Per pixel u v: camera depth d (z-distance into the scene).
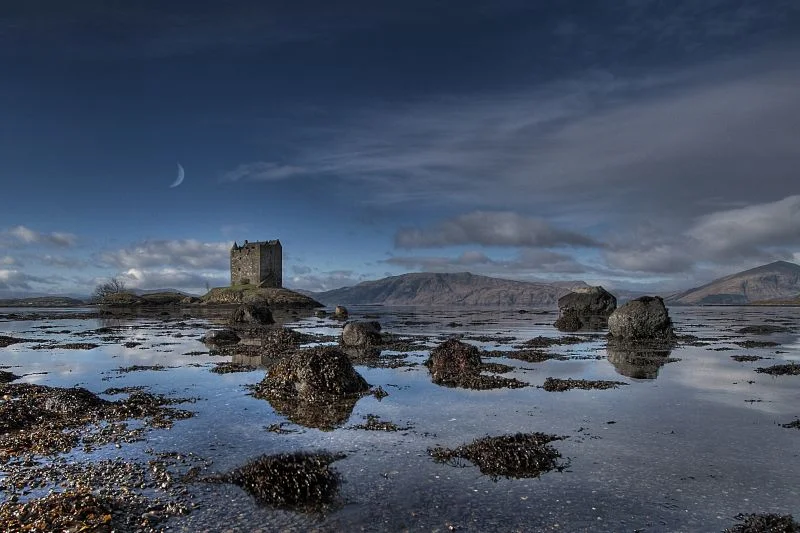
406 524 8.39
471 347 25.08
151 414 15.91
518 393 18.72
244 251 158.88
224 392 19.39
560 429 13.85
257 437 13.38
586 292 76.94
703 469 10.78
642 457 11.55
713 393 18.52
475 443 12.06
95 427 14.47
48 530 8.08
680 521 8.45
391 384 20.67
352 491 9.73
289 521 8.51
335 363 19.02
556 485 9.96
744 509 8.91
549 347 34.81
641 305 40.72
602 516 8.64
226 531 8.17
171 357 30.06
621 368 24.81
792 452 11.83
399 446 12.47
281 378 19.36
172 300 154.50
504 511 8.84
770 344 36.16
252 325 62.31
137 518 8.63
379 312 129.38
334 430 13.97
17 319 81.69
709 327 58.38
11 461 11.64
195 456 11.86
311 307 147.00
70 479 10.45
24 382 22.08
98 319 81.12
